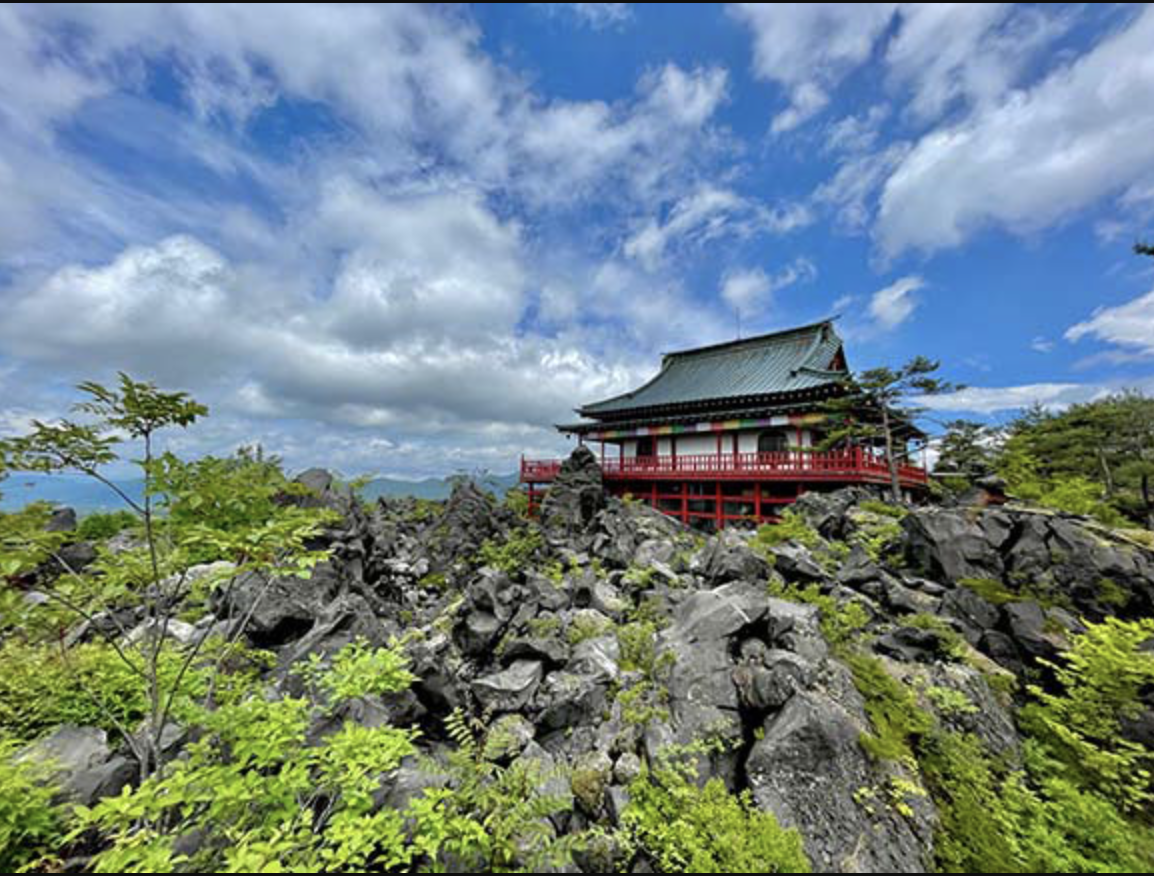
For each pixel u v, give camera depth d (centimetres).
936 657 819
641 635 877
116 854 341
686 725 659
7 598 443
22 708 600
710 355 3544
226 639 719
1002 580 1017
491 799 504
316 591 1055
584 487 2372
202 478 516
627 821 537
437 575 1655
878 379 2061
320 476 1625
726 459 2561
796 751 577
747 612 809
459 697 812
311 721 610
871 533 1392
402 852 396
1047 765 638
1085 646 728
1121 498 2164
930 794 572
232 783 388
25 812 434
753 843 487
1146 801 595
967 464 2947
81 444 438
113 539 1358
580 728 718
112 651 659
